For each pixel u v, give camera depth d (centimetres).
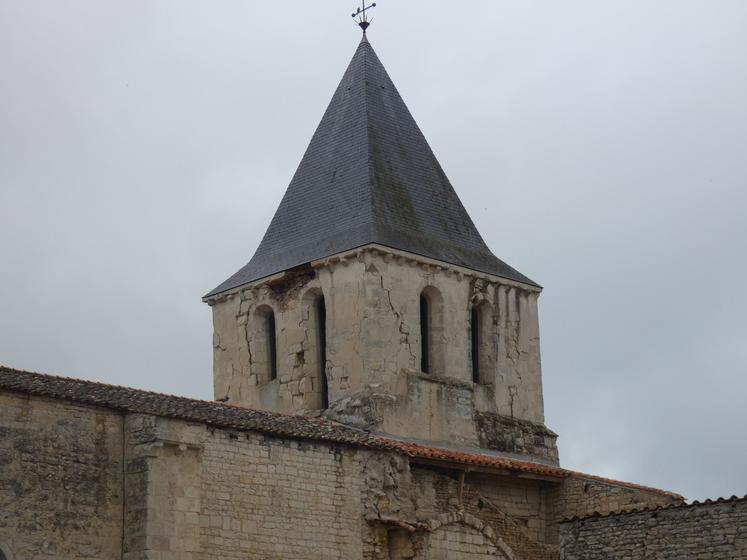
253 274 4909
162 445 3516
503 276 4950
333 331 4622
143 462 3481
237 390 4878
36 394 3391
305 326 4722
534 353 4997
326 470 3897
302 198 4984
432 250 4762
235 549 3638
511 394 4888
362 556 3919
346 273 4622
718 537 3388
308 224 4888
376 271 4581
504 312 4944
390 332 4569
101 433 3494
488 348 4872
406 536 3975
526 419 4906
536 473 4441
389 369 4538
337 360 4588
